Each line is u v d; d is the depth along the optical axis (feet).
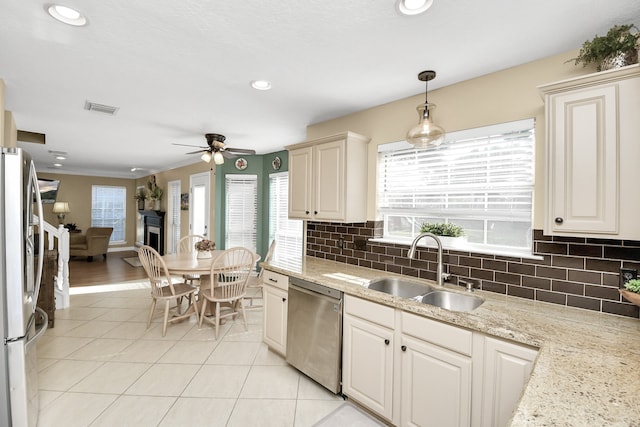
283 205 16.62
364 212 9.23
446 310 5.40
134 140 14.08
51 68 6.88
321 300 7.35
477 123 7.09
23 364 5.16
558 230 5.09
